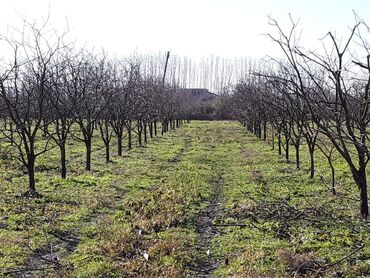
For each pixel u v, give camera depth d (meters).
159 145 27.42
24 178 14.78
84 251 8.03
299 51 5.21
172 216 10.25
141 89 27.23
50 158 19.48
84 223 9.98
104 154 22.39
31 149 12.57
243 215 10.40
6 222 9.65
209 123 54.31
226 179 15.85
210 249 8.36
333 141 9.03
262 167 18.20
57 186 13.68
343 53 6.23
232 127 45.88
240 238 8.76
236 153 23.78
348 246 7.95
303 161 19.39
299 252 7.75
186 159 21.12
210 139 32.22
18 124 12.38
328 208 10.34
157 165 18.80
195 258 7.82
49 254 8.01
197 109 65.25
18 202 11.34
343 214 9.91
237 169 18.03
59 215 10.45
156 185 14.41
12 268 7.22
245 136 34.44
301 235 8.60
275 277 6.70
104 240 8.59
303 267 6.98
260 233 8.93
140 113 26.52
